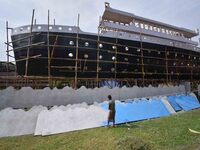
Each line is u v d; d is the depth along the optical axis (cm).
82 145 761
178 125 1042
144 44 2439
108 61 2169
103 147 716
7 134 923
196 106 1977
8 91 1459
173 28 3177
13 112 997
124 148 646
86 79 2086
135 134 874
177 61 2930
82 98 1738
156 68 2672
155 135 852
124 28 2455
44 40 1881
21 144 802
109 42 2142
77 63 2020
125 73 2373
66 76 2064
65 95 1659
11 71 2483
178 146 696
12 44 1984
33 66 1936
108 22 2359
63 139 855
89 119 1104
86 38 2003
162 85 2608
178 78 3053
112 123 1121
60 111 1064
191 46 3125
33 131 978
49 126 973
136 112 1350
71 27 1941
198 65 3353
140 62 2438
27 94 1521
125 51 2283
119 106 1351
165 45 2661
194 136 818
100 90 1858
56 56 1925
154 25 2933
